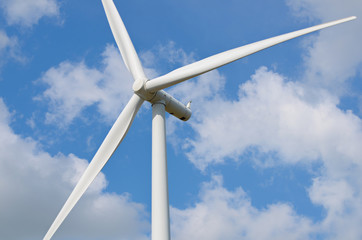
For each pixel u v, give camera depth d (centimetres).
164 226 1106
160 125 1263
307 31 1212
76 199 1256
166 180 1181
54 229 1230
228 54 1239
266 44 1223
